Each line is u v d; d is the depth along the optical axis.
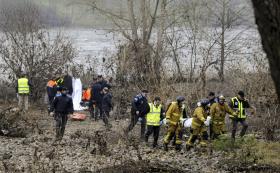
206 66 51.03
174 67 50.31
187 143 32.06
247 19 62.03
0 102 53.09
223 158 27.92
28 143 33.34
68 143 33.75
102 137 32.72
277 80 6.73
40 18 59.28
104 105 40.88
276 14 6.63
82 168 25.50
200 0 60.56
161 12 59.66
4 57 56.25
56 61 56.69
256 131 38.00
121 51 54.66
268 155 28.05
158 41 54.44
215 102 33.81
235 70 48.25
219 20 61.75
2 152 29.94
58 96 35.16
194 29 55.53
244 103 34.12
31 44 56.28
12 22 55.88
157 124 33.25
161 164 26.27
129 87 50.06
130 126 36.00
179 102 32.03
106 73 56.06
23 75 49.34
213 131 33.78
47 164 25.38
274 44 6.69
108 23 67.81
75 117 46.22
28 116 43.47
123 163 26.14
